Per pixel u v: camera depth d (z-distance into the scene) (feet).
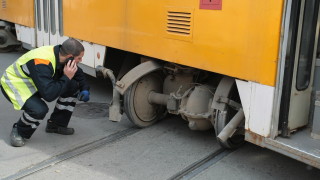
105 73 15.64
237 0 10.88
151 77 15.56
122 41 15.37
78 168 12.53
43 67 12.67
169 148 14.01
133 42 14.82
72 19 18.61
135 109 15.30
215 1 11.48
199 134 15.25
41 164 12.74
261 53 10.47
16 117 16.85
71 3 18.54
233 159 13.23
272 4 10.05
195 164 12.82
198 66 12.34
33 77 12.80
